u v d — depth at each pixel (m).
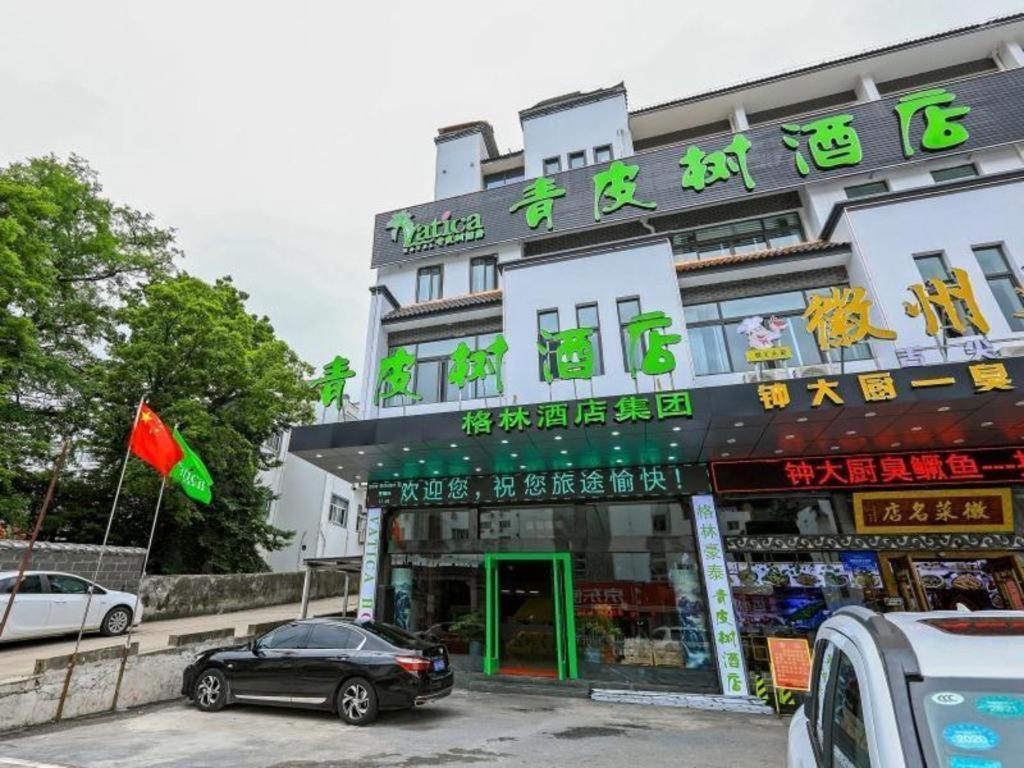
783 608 8.90
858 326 8.02
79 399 15.04
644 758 5.50
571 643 9.52
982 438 8.49
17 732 6.22
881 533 8.89
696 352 10.81
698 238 13.07
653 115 15.95
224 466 16.70
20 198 11.83
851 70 14.45
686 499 9.86
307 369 20.62
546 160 15.88
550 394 10.05
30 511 14.64
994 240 9.34
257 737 6.06
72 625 9.88
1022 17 13.20
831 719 2.33
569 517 10.42
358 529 27.08
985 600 8.49
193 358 16.05
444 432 8.87
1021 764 1.67
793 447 9.05
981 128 11.39
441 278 14.55
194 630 12.05
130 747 5.66
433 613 10.62
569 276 11.80
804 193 12.44
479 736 6.28
